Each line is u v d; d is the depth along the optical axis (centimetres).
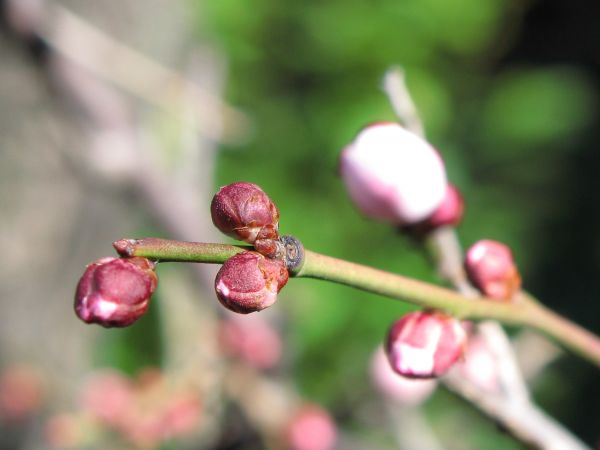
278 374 22
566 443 12
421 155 12
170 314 22
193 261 9
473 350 15
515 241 43
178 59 29
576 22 53
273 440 21
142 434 21
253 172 41
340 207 40
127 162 19
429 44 43
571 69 49
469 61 46
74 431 21
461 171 42
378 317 36
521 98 45
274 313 23
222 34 41
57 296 31
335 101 42
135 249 9
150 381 21
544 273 44
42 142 30
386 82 12
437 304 10
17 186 30
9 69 28
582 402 35
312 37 42
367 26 42
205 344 21
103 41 17
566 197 44
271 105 43
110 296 9
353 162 12
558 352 16
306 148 41
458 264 12
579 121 45
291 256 9
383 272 10
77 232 31
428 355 10
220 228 9
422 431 20
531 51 53
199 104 20
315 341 34
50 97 19
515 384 12
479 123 46
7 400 27
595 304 43
